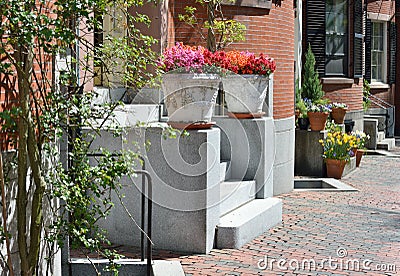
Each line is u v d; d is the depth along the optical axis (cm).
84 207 579
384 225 1003
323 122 1491
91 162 817
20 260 584
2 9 494
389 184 1400
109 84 655
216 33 1130
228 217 901
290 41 1309
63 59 656
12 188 575
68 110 601
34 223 554
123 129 675
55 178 584
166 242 834
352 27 1861
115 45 613
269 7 1216
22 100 537
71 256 769
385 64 2269
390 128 2267
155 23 1061
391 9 2262
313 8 1752
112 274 703
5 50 521
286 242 889
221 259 800
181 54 833
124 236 842
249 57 1043
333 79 1795
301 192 1296
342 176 1491
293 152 1332
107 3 597
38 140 572
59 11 536
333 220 1031
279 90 1259
